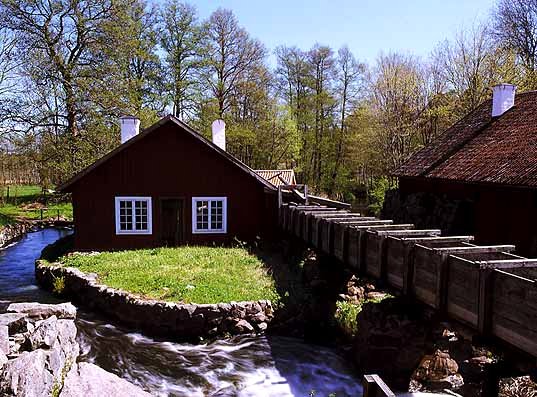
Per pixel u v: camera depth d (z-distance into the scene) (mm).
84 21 25234
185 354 8953
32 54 23594
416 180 18312
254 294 10703
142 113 28359
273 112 35031
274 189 16297
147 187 15859
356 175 38844
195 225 16328
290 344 9484
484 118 17797
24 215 26891
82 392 4820
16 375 4203
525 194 11922
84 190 15461
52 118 25141
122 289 10906
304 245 14164
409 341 7762
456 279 6012
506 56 24859
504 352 5395
